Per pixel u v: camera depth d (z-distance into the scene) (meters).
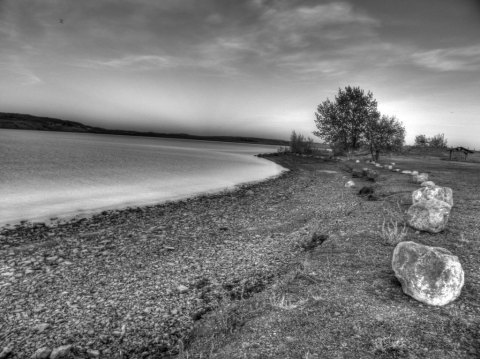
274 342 5.26
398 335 5.21
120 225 15.78
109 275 9.54
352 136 64.69
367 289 7.00
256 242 12.77
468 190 21.98
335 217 15.61
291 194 26.06
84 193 24.25
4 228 14.54
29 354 5.86
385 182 27.97
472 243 9.79
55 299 8.00
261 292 7.73
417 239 10.37
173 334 6.46
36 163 43.78
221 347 5.45
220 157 84.56
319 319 5.87
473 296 6.42
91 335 6.45
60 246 12.34
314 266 8.70
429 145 113.94
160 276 9.45
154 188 28.16
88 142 156.12
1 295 8.18
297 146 90.88
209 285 8.77
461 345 4.89
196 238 13.54
